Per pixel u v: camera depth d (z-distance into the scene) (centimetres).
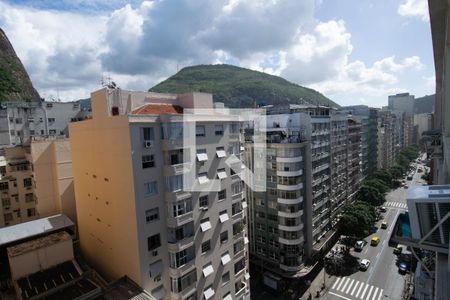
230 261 2948
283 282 4672
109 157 2361
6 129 5903
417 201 1147
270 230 4841
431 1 1437
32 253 2483
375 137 10494
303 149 4644
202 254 2622
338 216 6319
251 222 5109
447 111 1639
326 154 5522
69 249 2691
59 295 2256
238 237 3066
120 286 2253
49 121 6531
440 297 1020
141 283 2230
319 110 5391
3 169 3931
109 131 2308
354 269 5253
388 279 4906
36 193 3578
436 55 2072
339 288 4706
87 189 2778
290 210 4500
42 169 3578
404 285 4650
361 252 5869
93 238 2811
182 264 2439
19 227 2877
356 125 7669
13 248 2538
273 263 4825
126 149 2161
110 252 2562
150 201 2264
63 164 3656
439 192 1165
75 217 3716
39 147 3559
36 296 2197
